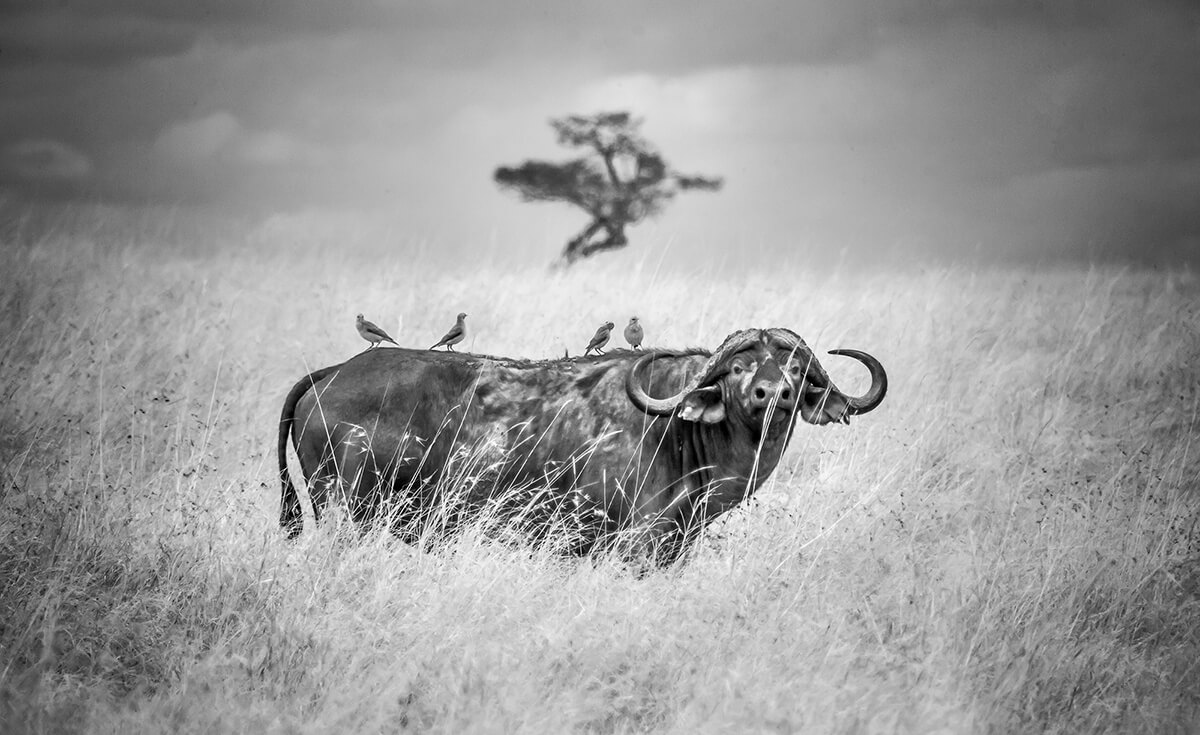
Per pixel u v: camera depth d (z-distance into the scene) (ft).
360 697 60.95
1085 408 119.96
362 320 108.88
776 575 75.15
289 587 69.92
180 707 60.08
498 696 60.75
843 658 64.85
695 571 78.48
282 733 57.77
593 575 77.46
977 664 65.57
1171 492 92.68
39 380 110.93
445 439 81.25
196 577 70.74
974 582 74.84
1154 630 74.38
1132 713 63.72
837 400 81.25
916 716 59.47
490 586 71.00
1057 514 88.17
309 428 80.89
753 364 78.84
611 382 83.20
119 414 105.91
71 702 60.18
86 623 66.44
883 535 84.84
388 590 70.23
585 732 59.82
